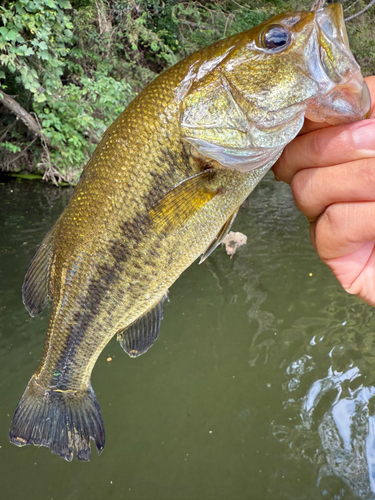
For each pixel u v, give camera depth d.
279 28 0.17
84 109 1.44
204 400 0.54
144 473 0.45
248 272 0.84
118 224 0.22
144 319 0.24
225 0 1.99
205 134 0.19
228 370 0.59
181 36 1.89
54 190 1.35
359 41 1.73
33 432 0.28
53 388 0.27
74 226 0.23
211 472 0.45
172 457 0.47
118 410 0.52
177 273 0.22
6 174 1.49
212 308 0.72
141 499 0.42
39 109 1.36
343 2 1.38
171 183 0.21
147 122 0.21
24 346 0.62
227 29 1.92
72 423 0.27
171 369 0.59
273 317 0.70
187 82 0.20
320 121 0.16
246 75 0.18
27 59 1.28
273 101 0.17
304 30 0.17
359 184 0.15
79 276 0.24
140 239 0.22
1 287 0.75
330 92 0.16
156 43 1.70
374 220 0.15
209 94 0.19
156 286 0.22
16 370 0.57
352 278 0.17
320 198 0.16
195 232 0.21
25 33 1.25
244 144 0.19
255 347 0.64
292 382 0.57
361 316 0.70
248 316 0.71
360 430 0.50
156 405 0.53
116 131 0.21
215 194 0.21
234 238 0.95
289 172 0.17
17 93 1.39
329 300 0.75
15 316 0.68
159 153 0.21
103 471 0.45
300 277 0.82
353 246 0.16
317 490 0.43
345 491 0.43
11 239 0.94
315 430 0.50
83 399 0.27
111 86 1.40
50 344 0.26
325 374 0.58
